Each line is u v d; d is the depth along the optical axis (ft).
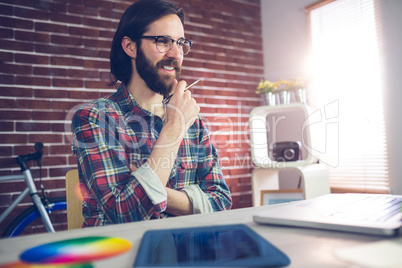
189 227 1.62
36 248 1.33
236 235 1.45
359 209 1.85
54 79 7.38
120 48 3.67
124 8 8.34
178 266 1.05
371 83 7.64
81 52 7.72
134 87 3.61
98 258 1.21
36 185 7.07
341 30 8.27
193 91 9.08
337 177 8.36
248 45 10.19
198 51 9.28
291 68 9.53
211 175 3.60
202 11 9.46
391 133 7.23
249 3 10.37
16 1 7.13
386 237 1.44
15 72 7.02
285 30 9.73
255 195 8.11
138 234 1.61
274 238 1.48
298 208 1.95
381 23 7.42
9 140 6.88
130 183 2.63
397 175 7.14
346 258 1.16
